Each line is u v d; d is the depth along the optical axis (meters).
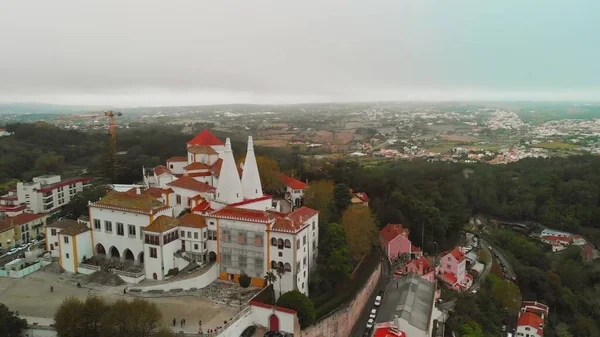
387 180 171.00
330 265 99.31
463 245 158.38
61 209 159.50
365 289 107.81
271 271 93.88
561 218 180.38
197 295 91.81
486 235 170.12
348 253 103.56
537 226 184.25
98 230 106.56
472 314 111.06
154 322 74.69
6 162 192.62
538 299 130.12
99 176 183.00
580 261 153.88
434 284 113.00
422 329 86.81
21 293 92.19
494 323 113.12
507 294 119.12
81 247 103.81
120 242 104.06
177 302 88.62
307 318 83.94
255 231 94.56
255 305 84.94
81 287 95.00
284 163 181.75
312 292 98.06
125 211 101.75
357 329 99.44
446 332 104.12
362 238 115.31
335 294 98.25
